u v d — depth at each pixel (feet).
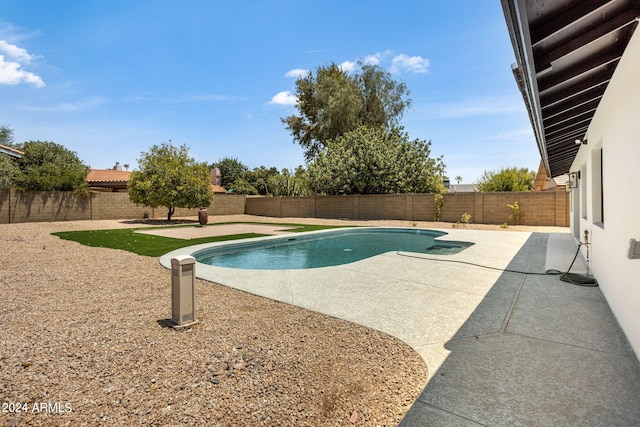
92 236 43.01
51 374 9.17
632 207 10.52
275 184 104.83
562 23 7.29
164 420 7.20
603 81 12.44
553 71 10.18
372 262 25.86
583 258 25.99
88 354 10.43
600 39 9.21
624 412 7.34
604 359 9.82
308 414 7.45
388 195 71.92
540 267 23.25
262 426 7.04
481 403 7.78
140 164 66.23
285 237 42.91
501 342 11.15
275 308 15.24
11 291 18.01
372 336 11.88
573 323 12.76
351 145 81.00
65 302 16.08
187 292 12.91
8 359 10.07
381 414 7.46
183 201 66.39
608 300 14.90
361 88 101.24
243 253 36.24
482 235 43.39
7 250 31.04
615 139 12.81
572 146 24.94
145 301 16.26
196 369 9.49
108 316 14.07
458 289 18.06
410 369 9.45
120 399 7.99
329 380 8.90
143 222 68.18
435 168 77.36
